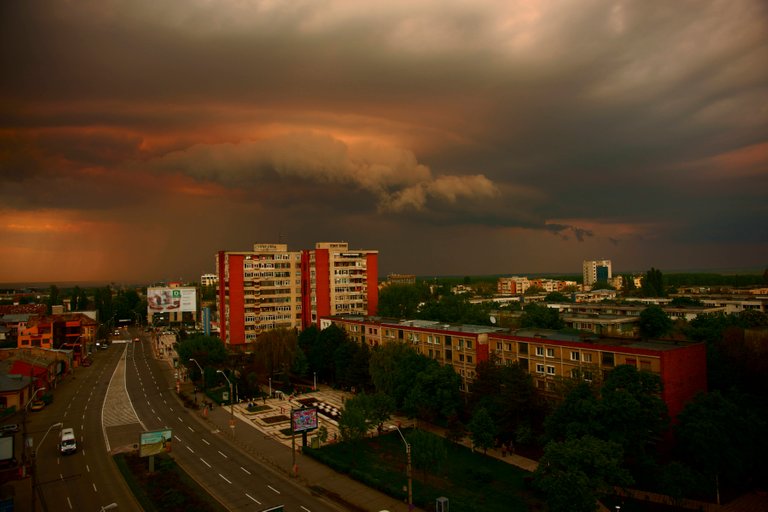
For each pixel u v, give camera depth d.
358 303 172.75
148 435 69.56
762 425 61.59
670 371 69.75
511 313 166.88
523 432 74.19
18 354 137.62
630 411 60.44
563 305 196.38
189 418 99.50
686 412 62.72
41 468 72.31
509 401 76.75
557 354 84.06
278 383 129.25
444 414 85.06
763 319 123.12
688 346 74.50
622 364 71.00
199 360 132.25
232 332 159.38
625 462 64.56
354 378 111.06
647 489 61.78
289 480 67.69
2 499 60.81
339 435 86.25
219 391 120.75
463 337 99.44
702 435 57.59
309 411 77.12
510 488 63.22
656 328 123.62
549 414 74.06
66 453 77.94
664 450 67.50
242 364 135.25
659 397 68.75
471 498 60.38
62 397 119.38
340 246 173.12
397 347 102.06
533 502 58.91
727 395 72.31
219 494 62.81
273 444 83.12
